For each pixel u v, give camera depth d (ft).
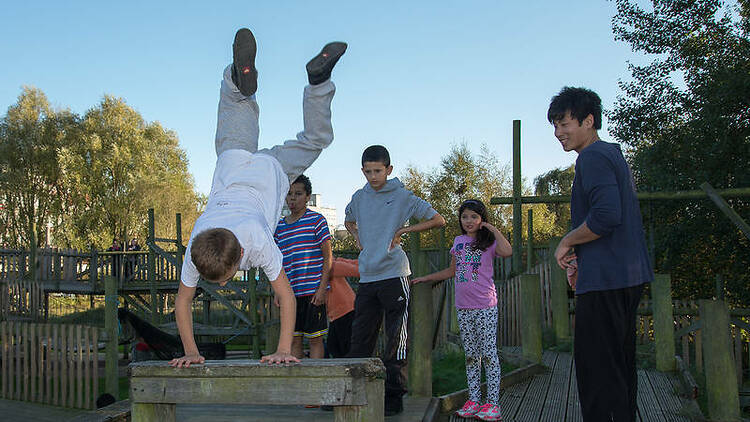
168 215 108.47
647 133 41.14
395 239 12.66
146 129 115.85
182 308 8.48
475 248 13.08
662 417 13.60
